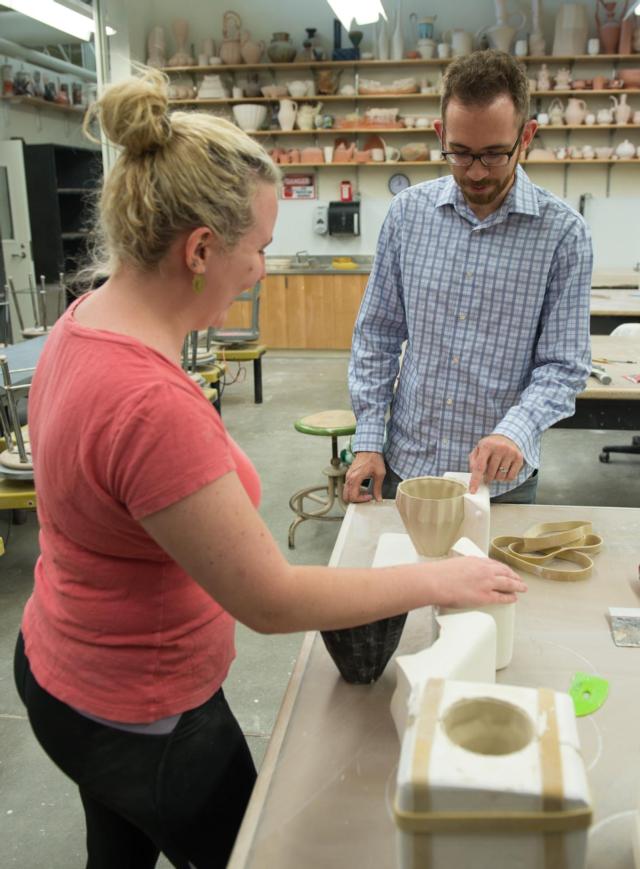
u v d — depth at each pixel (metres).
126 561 0.78
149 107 0.69
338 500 3.62
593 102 6.81
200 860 0.91
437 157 6.83
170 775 0.85
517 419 1.41
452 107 1.33
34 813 1.79
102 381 0.70
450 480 1.12
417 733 0.54
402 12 6.93
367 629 0.87
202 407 0.71
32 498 2.56
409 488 1.10
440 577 0.85
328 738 0.83
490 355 1.58
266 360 7.10
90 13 4.56
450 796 0.50
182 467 0.67
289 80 7.16
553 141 6.99
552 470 4.18
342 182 7.21
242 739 0.95
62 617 0.83
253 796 0.75
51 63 6.41
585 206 7.05
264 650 2.45
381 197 7.32
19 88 6.00
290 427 4.95
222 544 0.69
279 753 0.80
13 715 2.14
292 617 0.74
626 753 0.79
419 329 1.63
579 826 0.49
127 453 0.67
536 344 1.59
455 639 0.77
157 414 0.67
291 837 0.69
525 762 0.51
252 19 7.10
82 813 1.79
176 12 7.18
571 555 1.24
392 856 0.67
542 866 0.51
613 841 0.68
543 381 1.50
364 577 0.79
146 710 0.82
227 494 0.69
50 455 0.74
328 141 7.27
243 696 2.22
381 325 1.73
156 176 0.70
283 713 0.87
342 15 4.93
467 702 0.58
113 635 0.81
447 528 1.01
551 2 6.75
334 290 6.86
